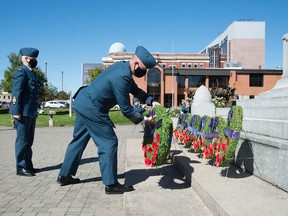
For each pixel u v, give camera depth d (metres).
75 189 4.90
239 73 53.97
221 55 79.00
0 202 4.25
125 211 3.58
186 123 6.88
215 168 4.98
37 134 14.77
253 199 3.40
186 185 4.71
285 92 8.12
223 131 4.59
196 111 9.62
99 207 4.07
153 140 4.34
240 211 3.01
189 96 21.00
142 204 3.82
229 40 86.38
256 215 2.90
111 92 4.40
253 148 4.60
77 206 4.11
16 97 5.63
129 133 15.09
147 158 4.45
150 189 4.50
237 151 5.16
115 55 63.88
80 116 4.59
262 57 84.50
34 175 5.86
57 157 7.96
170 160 6.58
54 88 80.31
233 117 4.35
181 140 7.00
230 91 19.08
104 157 4.54
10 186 5.07
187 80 54.94
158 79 55.09
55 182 5.34
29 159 6.01
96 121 4.50
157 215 3.45
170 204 3.82
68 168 5.08
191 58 68.00
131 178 5.15
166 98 55.59
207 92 9.95
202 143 5.54
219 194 3.59
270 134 4.82
